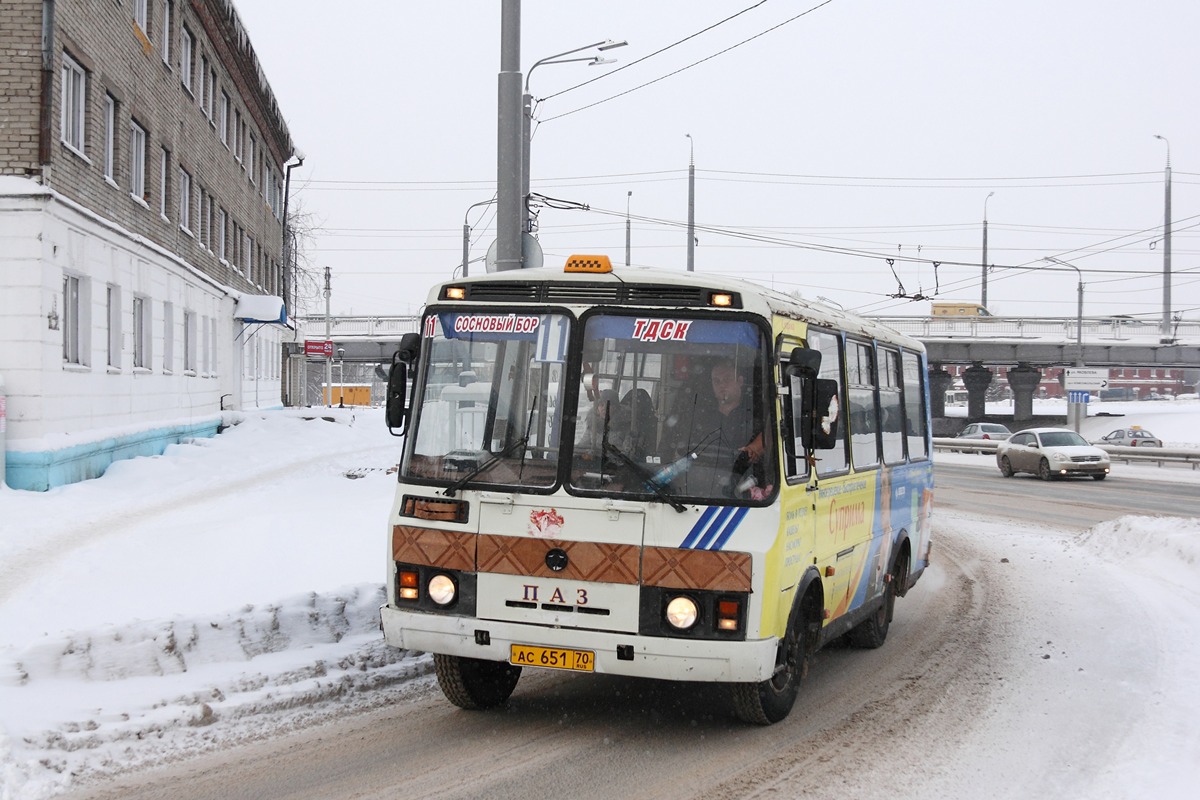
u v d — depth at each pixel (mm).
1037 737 7219
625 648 6688
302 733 7047
